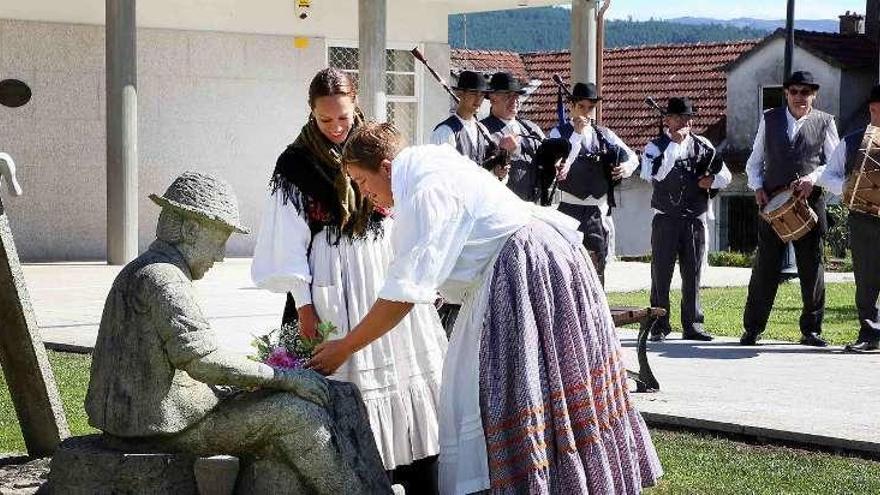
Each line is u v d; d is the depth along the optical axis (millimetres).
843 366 9992
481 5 22281
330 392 4914
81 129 18984
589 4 19281
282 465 4785
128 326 4719
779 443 7273
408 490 5652
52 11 18719
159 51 19641
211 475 5082
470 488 4867
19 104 6355
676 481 6398
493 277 4887
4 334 6211
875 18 35312
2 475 6035
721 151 33156
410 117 21938
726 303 14797
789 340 11516
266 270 5492
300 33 20703
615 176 11414
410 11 21766
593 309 5016
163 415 4680
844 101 32469
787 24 22906
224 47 20109
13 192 5996
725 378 9328
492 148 9172
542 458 4746
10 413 7750
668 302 11531
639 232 31094
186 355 4645
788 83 11164
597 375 4953
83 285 14977
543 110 35500
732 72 33531
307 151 5516
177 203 4762
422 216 4824
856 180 10703
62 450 4809
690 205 11484
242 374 4688
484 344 4844
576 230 5148
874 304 10859
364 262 5539
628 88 36094
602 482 4832
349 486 4805
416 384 5562
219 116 20125
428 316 5668
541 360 4836
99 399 4758
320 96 5477
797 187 10945
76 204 19016
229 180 20203
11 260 6086
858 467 6719
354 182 5461
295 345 5145
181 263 4789
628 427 5094
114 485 4711
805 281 11156
